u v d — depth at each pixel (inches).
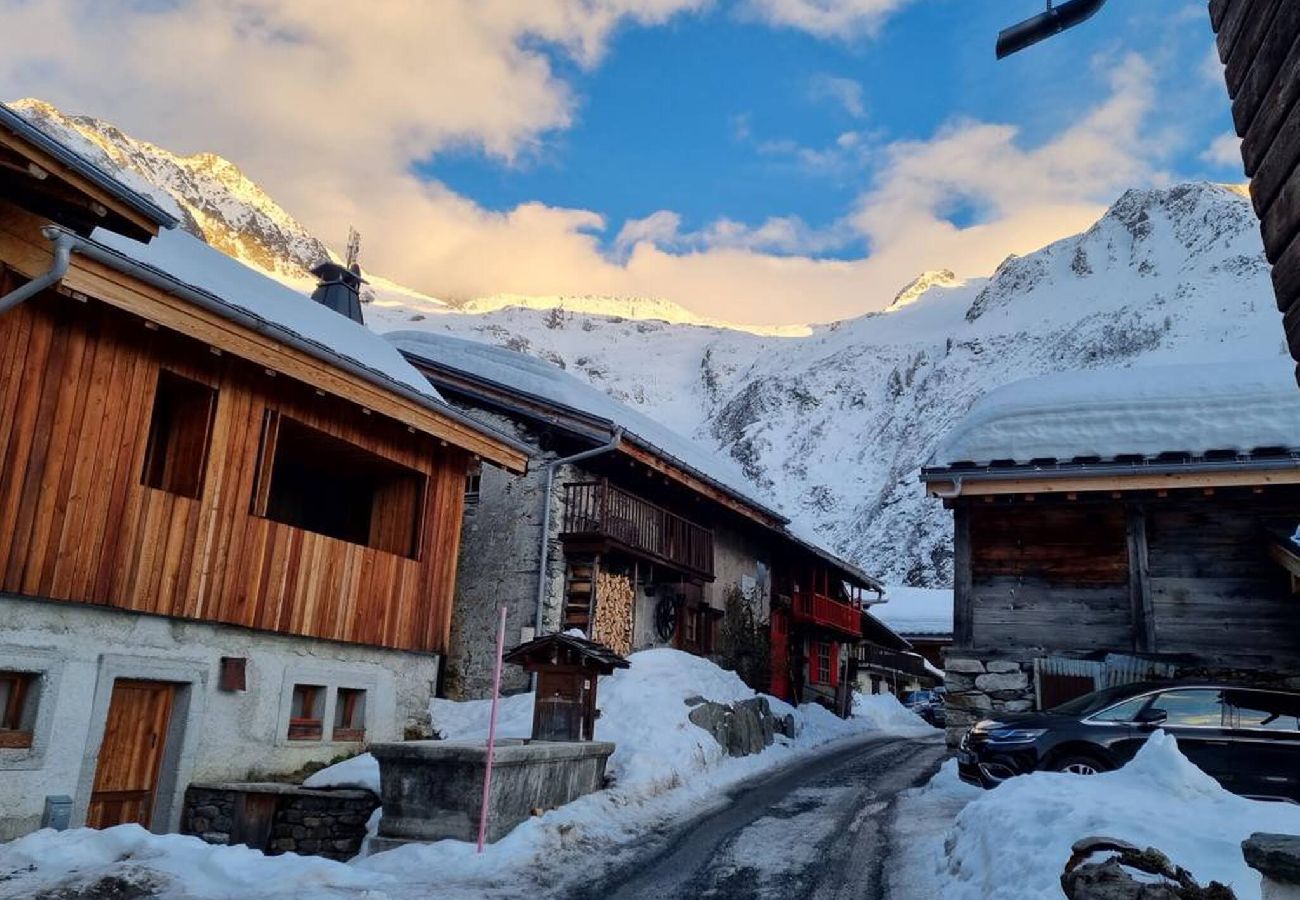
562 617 627.2
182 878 237.9
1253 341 5032.0
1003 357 6584.6
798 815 392.8
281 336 363.9
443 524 491.2
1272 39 151.1
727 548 865.5
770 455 6702.8
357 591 430.0
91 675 315.6
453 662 632.4
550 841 314.8
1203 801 256.1
